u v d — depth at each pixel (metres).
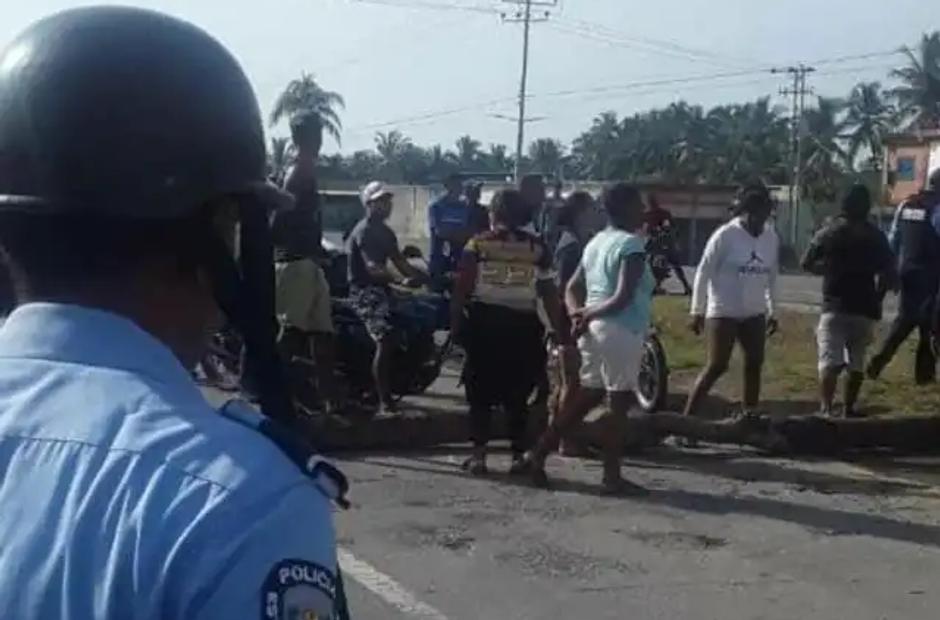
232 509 1.23
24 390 1.33
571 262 10.20
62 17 1.37
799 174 70.12
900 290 11.93
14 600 1.22
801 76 70.75
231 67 1.40
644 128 106.25
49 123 1.33
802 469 9.32
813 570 6.86
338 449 9.46
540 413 9.45
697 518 7.86
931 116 79.38
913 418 10.11
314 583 1.24
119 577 1.21
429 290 11.39
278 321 1.60
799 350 15.70
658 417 9.84
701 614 6.11
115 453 1.26
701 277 10.29
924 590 6.56
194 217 1.38
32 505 1.26
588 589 6.44
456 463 9.16
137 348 1.36
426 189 48.66
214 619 1.20
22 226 1.36
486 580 6.55
